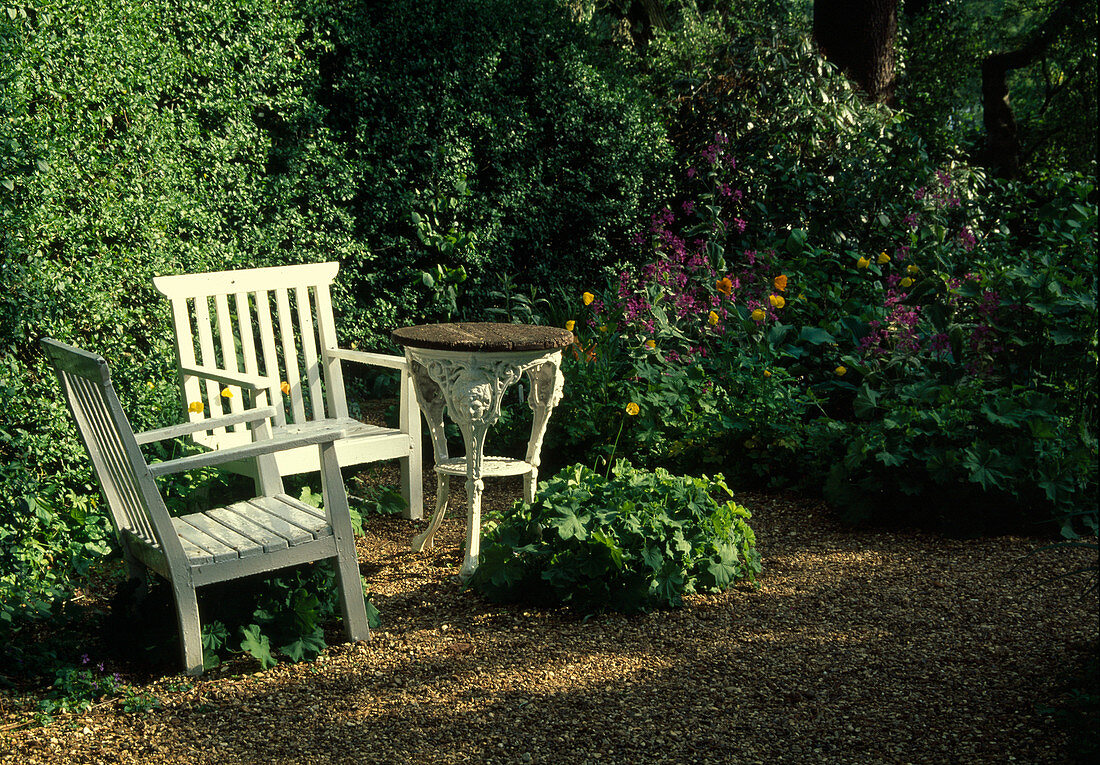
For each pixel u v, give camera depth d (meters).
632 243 7.06
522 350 3.25
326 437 2.80
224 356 4.17
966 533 3.94
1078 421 4.43
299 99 5.24
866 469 4.10
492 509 4.39
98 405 2.66
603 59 7.44
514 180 6.29
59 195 3.86
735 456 4.74
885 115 7.57
